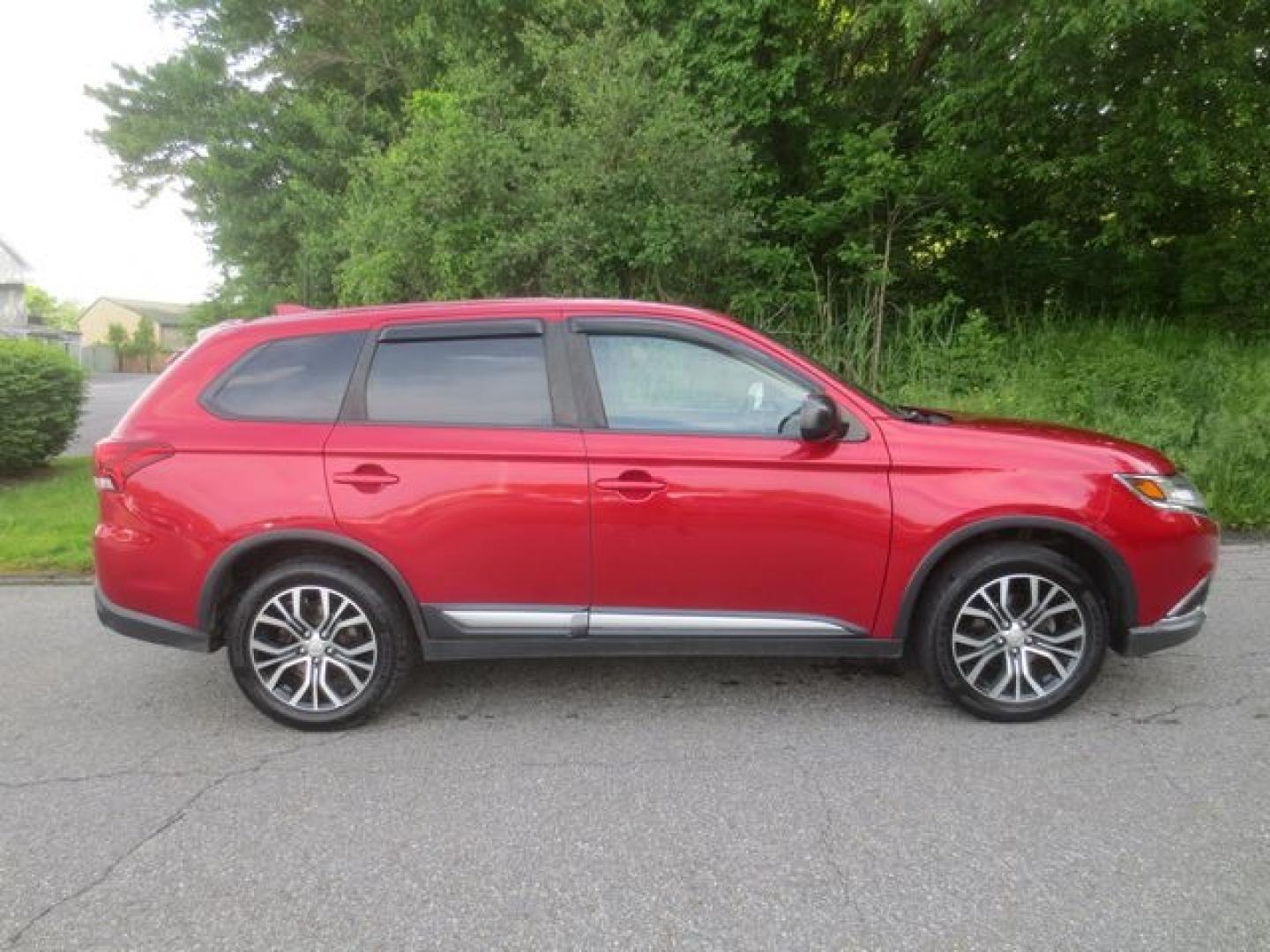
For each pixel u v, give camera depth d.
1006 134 10.40
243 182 17.06
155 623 3.84
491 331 3.91
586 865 2.84
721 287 10.41
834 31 11.00
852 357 10.20
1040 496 3.69
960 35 10.16
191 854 2.93
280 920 2.58
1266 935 2.44
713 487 3.72
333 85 16.69
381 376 3.88
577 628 3.80
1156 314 11.44
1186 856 2.82
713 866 2.82
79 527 7.45
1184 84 8.89
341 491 3.74
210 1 17.86
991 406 8.67
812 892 2.67
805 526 3.73
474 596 3.79
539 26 11.24
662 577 3.77
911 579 3.74
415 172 9.64
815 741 3.70
